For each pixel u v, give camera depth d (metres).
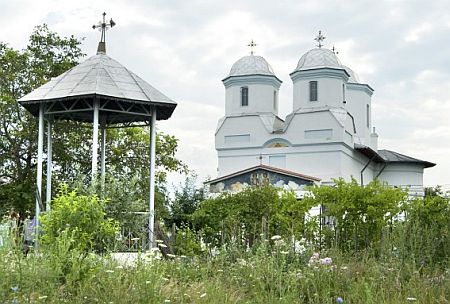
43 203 20.80
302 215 18.41
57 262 8.72
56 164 27.02
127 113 19.62
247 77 51.56
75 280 8.63
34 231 11.87
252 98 51.41
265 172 40.72
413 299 8.47
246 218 20.67
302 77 49.34
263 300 8.95
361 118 55.84
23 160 27.02
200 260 12.09
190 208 26.94
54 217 11.02
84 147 27.70
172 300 8.62
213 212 21.39
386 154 54.53
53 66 27.83
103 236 11.63
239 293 9.38
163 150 29.69
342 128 46.78
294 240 13.34
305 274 10.16
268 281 9.63
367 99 56.81
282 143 48.56
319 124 47.47
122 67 20.44
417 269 10.54
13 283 8.20
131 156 28.86
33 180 26.12
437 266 10.87
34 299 7.86
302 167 47.53
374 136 56.28
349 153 48.50
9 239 9.05
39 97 19.41
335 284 9.82
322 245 15.84
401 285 9.52
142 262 9.51
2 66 27.41
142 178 26.72
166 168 29.84
